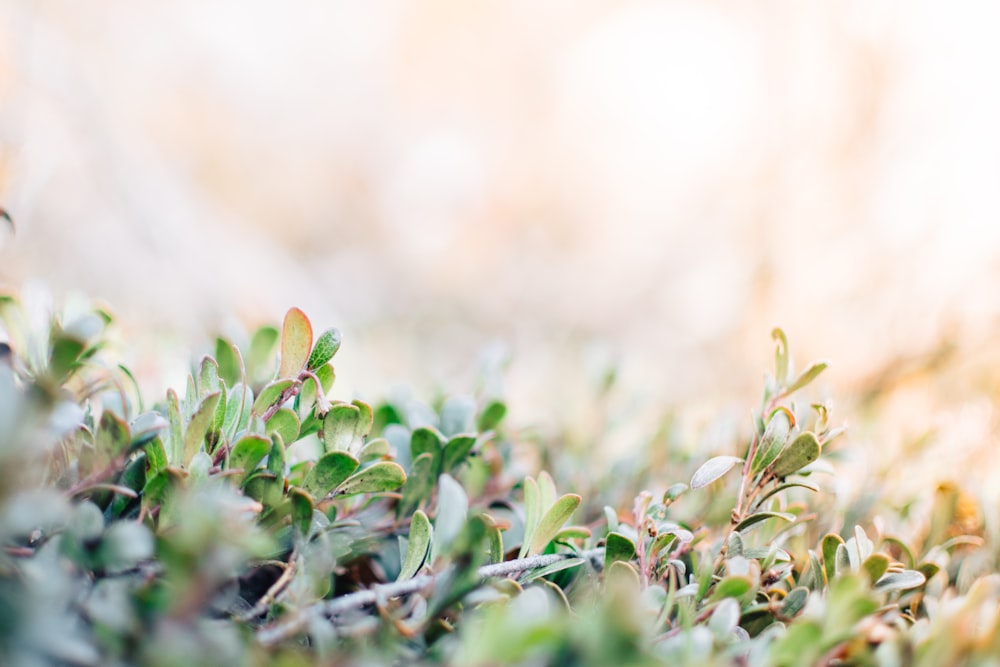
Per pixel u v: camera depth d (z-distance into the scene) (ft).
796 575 1.46
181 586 1.16
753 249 3.84
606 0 8.20
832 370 2.23
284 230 7.96
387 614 1.24
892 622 1.34
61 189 3.46
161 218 4.20
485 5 8.55
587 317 6.76
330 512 1.40
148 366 1.81
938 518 1.49
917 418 1.83
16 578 1.20
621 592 1.17
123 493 1.27
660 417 1.86
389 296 7.40
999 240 2.17
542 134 8.55
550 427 1.86
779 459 1.37
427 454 1.43
